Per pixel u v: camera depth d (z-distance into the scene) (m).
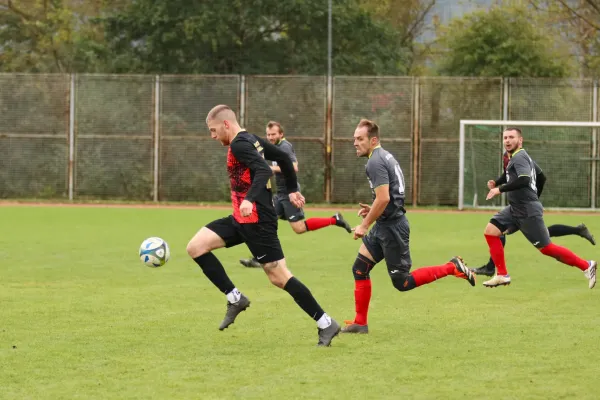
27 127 42.28
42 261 20.50
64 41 58.41
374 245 12.66
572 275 18.61
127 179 42.53
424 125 41.88
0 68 58.00
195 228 29.34
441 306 14.87
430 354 11.14
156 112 42.38
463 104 41.81
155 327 12.84
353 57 53.44
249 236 11.52
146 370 10.27
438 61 58.09
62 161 42.41
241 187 11.65
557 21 59.69
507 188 16.09
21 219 32.38
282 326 12.97
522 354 11.12
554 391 9.37
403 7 65.94
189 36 50.22
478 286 17.19
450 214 37.47
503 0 58.84
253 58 52.25
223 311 14.19
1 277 17.91
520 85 41.62
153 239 13.92
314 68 52.47
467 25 55.56
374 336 12.30
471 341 11.93
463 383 9.70
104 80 42.38
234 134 11.62
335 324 11.62
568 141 41.03
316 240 25.69
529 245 24.52
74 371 10.20
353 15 53.16
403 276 12.67
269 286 17.00
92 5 60.97
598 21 59.34
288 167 12.25
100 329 12.66
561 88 41.44
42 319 13.44
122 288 16.56
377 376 10.02
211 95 42.28
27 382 9.73
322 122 42.19
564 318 13.66
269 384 9.66
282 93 42.19
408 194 42.03
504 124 40.09
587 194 41.03
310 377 9.96
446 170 41.94
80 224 30.58
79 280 17.56
